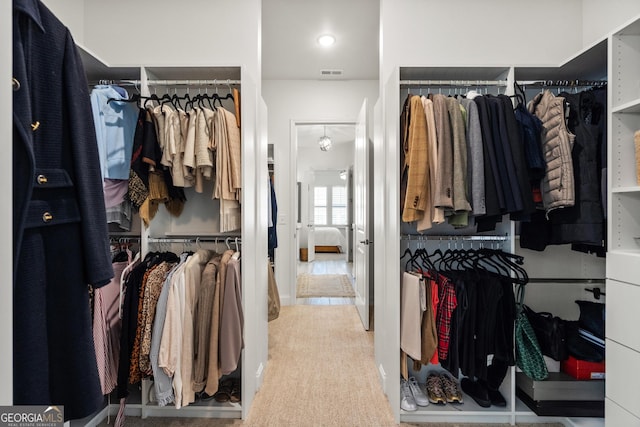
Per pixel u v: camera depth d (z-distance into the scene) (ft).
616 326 4.41
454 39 6.73
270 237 9.68
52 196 2.58
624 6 5.74
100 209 2.96
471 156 5.04
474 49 6.72
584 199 4.96
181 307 5.10
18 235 2.15
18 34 2.26
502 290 5.42
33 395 2.41
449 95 6.38
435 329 5.48
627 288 4.25
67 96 2.70
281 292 12.87
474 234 6.59
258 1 6.81
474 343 5.36
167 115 5.46
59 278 2.64
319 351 8.61
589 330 5.91
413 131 5.21
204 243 6.68
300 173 25.84
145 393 5.84
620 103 4.57
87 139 2.87
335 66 11.68
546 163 5.17
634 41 4.57
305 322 10.90
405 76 6.29
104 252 2.94
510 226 5.90
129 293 5.15
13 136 2.15
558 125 4.99
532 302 6.50
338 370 7.55
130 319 5.14
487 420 5.69
